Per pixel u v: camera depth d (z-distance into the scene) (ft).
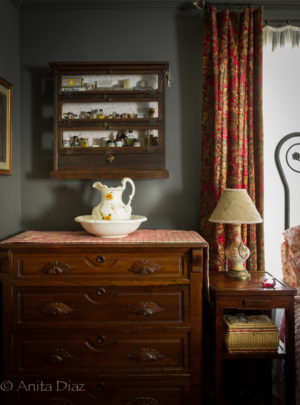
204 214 7.93
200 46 8.22
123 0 8.07
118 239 6.67
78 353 6.48
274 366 7.77
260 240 7.79
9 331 6.46
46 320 6.47
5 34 7.50
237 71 7.83
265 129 8.42
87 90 7.73
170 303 6.47
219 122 7.71
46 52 8.25
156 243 6.33
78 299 6.46
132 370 6.46
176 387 6.51
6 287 6.44
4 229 7.47
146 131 7.92
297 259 7.65
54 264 6.41
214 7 7.70
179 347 6.49
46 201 8.32
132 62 7.55
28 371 6.48
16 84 8.13
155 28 8.23
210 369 7.61
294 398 6.29
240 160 7.79
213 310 6.51
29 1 8.07
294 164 8.43
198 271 6.37
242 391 7.58
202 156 7.96
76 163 7.79
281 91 8.38
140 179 8.30
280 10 8.17
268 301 6.30
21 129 8.29
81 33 8.24
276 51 8.31
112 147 7.74
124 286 6.45
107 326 6.44
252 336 6.38
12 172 7.91
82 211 8.32
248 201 6.83
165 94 8.03
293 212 8.50
